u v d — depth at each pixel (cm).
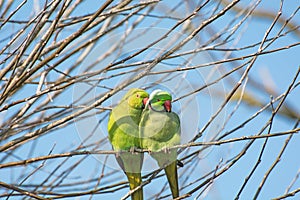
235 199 743
